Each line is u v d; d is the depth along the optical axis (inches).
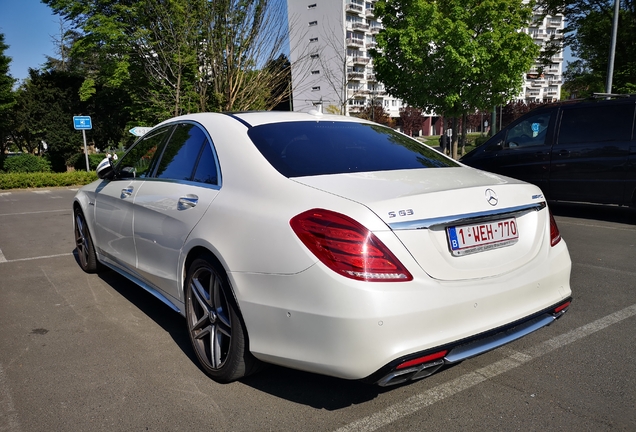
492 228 100.4
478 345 92.7
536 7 914.7
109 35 757.9
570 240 256.8
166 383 113.0
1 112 978.1
